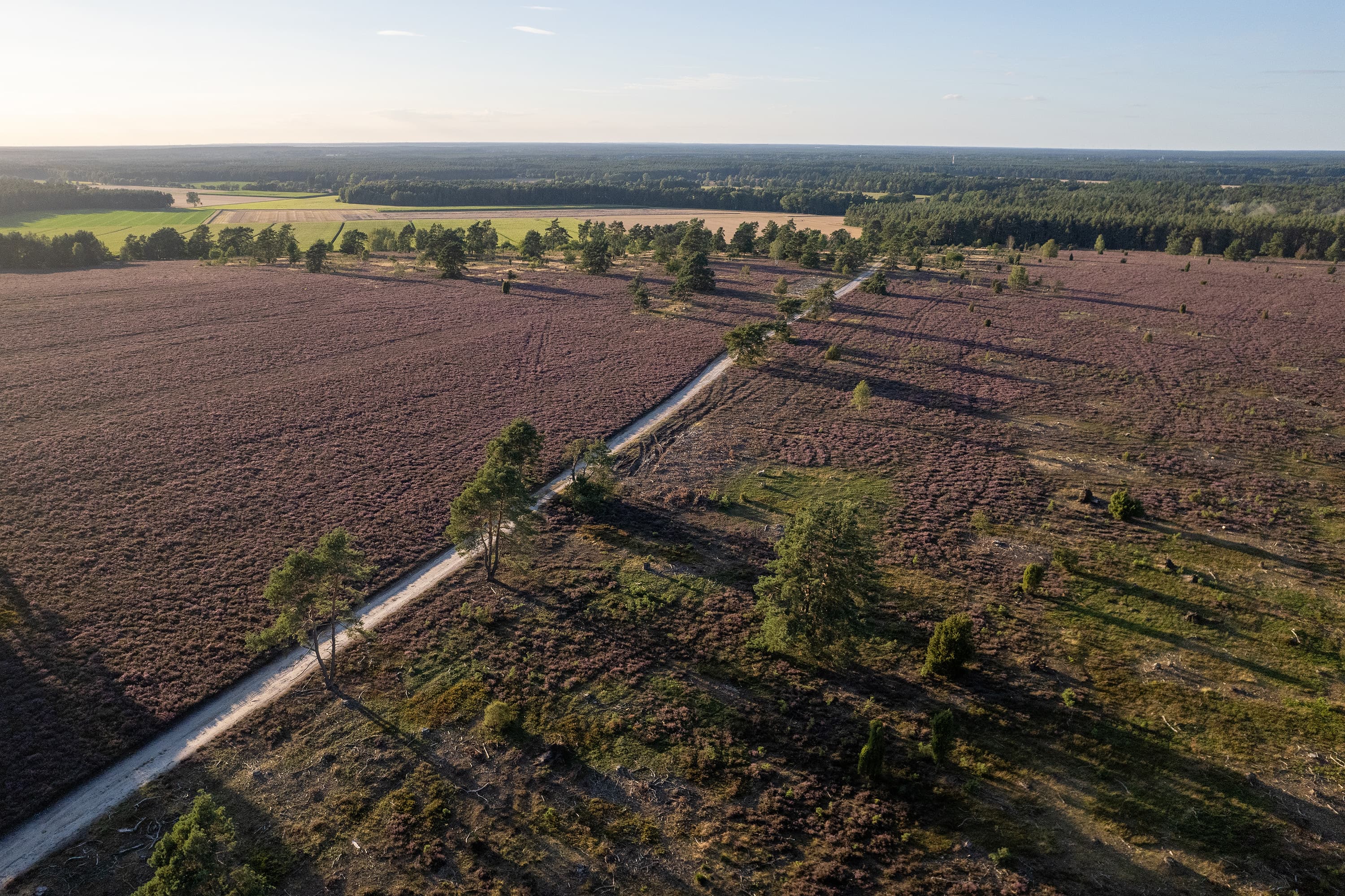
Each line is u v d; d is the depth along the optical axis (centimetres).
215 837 2022
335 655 3291
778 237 17862
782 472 5341
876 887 2245
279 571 2877
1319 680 3133
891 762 2736
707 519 4644
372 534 4391
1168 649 3362
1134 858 2327
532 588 3862
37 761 2673
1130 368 8194
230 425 6119
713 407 6856
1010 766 2709
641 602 3725
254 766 2683
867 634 3244
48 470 5138
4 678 3089
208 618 3559
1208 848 2358
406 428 6172
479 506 3584
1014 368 8250
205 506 4681
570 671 3234
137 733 2820
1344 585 3853
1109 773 2661
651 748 2803
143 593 3731
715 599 3778
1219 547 4262
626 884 2247
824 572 3117
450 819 2470
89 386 7025
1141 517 4650
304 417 6344
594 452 4922
